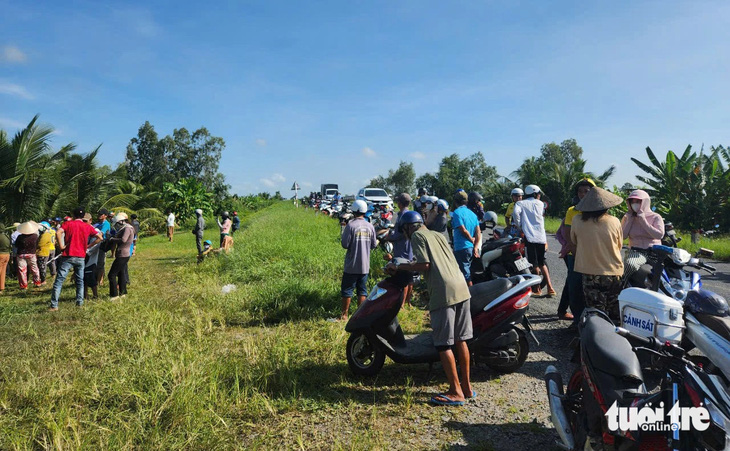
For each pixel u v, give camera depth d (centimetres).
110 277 968
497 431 387
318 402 445
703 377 268
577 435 325
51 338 680
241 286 1038
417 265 438
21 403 452
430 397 455
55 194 1838
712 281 988
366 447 363
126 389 460
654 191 2409
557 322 682
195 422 390
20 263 1201
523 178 3762
